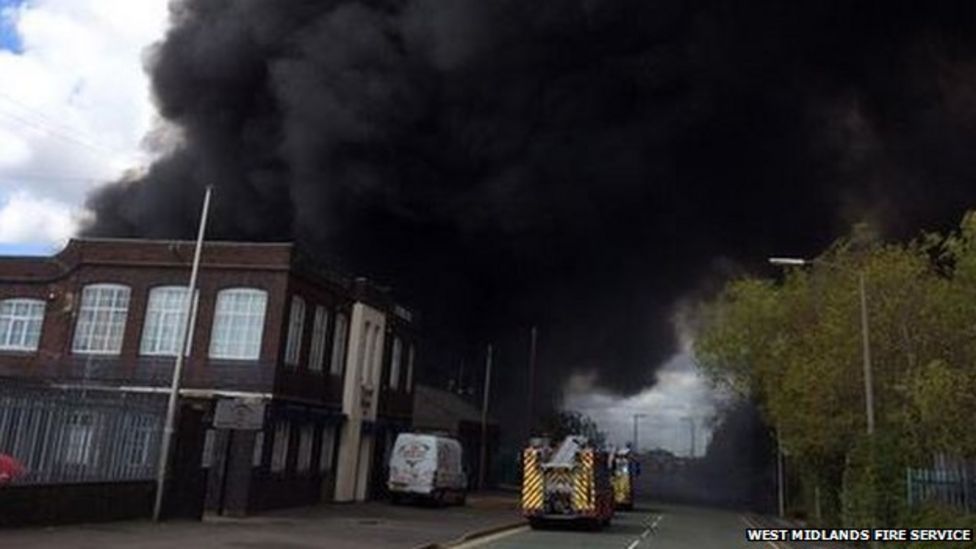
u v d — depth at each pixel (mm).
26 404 19391
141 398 23984
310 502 33344
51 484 18469
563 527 33219
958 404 20391
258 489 28797
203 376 30266
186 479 23188
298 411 31703
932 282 28281
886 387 28500
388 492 38188
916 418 24656
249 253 31141
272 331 30359
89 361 31156
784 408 36938
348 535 22516
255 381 30016
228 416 24656
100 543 16406
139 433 22312
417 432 43500
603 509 33094
